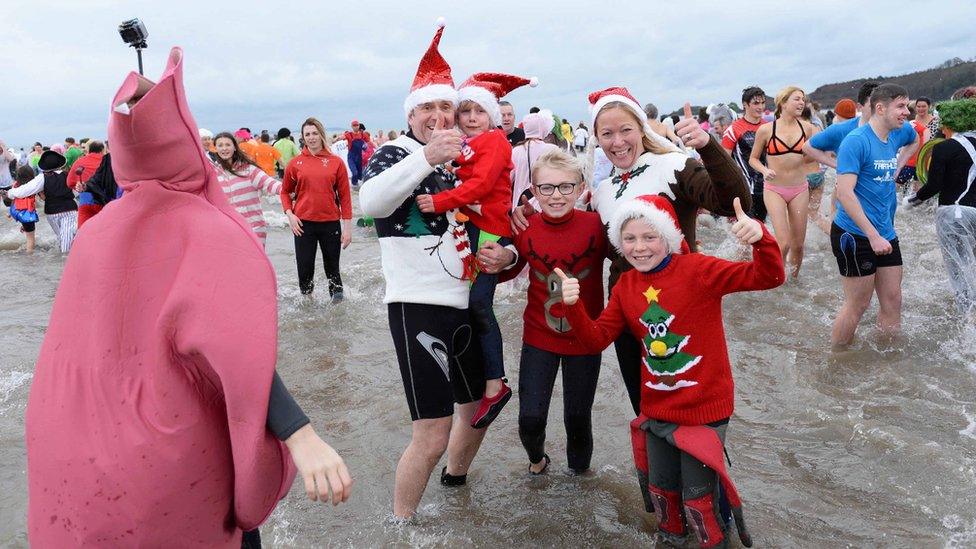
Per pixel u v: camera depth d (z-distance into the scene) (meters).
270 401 1.79
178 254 1.80
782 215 7.42
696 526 2.97
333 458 1.80
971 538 3.12
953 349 5.38
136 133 1.76
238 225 1.86
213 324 1.71
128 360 1.77
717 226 11.47
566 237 3.43
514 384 5.27
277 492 1.85
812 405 4.58
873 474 3.72
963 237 5.55
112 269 1.79
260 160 17.70
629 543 3.26
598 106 3.36
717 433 2.94
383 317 7.20
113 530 1.77
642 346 3.09
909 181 11.55
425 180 3.21
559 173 3.34
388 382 5.41
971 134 5.49
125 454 1.74
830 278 7.72
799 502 3.50
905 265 8.03
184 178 1.87
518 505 3.61
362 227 13.55
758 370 5.24
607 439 4.31
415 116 3.32
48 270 10.80
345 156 21.80
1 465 4.15
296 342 6.45
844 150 5.04
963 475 3.61
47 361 1.87
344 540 3.33
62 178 12.20
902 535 3.19
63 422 1.80
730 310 6.71
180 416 1.76
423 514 3.54
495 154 3.29
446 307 3.21
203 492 1.82
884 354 5.36
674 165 3.24
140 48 2.23
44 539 1.84
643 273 3.05
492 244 3.32
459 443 3.69
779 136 7.34
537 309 3.53
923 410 4.43
